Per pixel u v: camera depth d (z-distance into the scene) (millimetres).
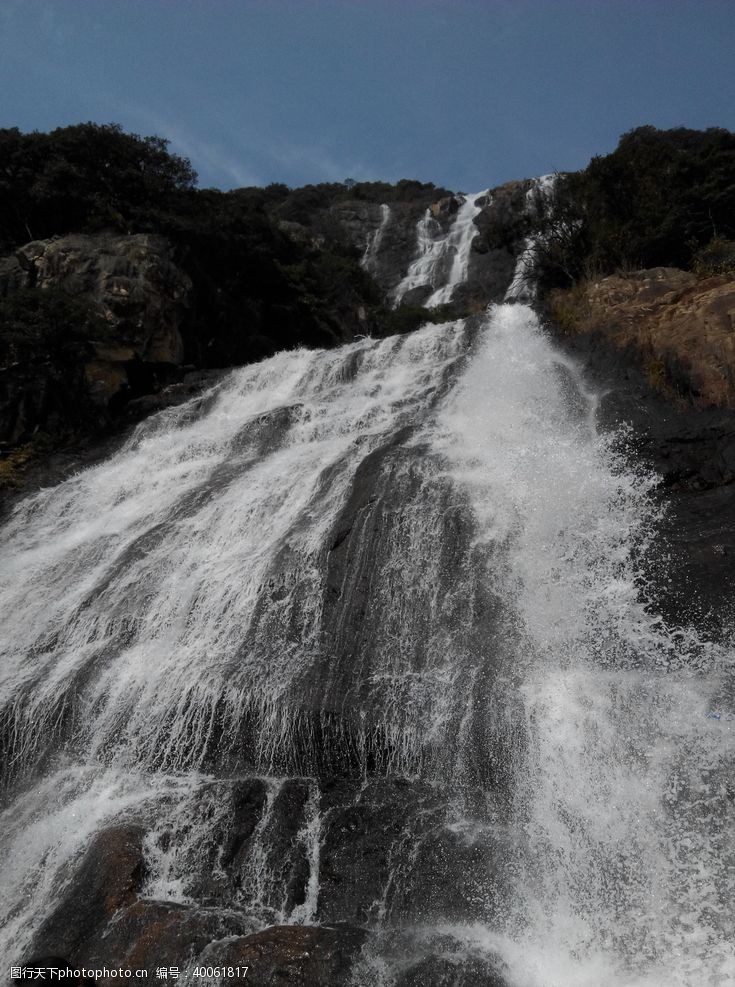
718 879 5746
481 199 50531
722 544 8258
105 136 23625
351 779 7191
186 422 16328
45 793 7863
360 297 35344
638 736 6629
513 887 6035
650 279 14195
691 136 30156
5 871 7043
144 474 14031
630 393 11398
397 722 7141
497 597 8148
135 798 7391
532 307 15375
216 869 6605
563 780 6520
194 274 23219
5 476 15367
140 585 10008
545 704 6980
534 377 12555
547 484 9445
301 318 28812
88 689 8680
